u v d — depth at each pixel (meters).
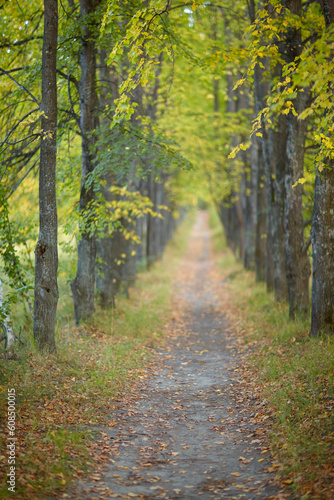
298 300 11.84
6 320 8.91
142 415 7.32
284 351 9.75
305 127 11.34
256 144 20.69
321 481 4.75
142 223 26.14
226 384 8.93
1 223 9.55
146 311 15.30
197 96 22.12
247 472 5.37
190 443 6.32
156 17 7.81
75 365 8.75
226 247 40.12
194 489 4.98
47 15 8.50
